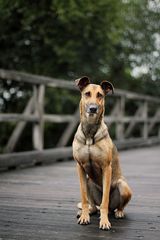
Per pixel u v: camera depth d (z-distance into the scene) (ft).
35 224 13.15
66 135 31.96
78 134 13.64
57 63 46.06
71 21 39.32
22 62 42.60
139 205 15.92
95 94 13.28
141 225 13.23
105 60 50.83
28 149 42.27
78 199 16.84
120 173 14.40
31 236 11.93
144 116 47.88
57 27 39.50
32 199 16.76
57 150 29.94
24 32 38.75
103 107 13.58
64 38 41.19
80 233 12.30
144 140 47.01
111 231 12.57
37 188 19.20
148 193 18.22
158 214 14.61
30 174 23.57
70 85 32.19
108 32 42.24
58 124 45.75
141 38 66.08
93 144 13.37
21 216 14.07
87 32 41.14
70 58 44.88
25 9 35.37
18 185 19.94
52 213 14.51
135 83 66.28
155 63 67.41
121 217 14.07
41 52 43.32
